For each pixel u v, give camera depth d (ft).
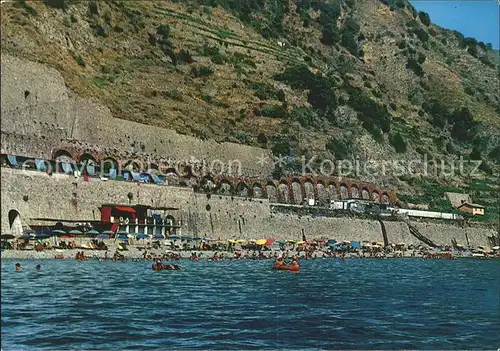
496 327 170.09
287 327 167.94
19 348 139.74
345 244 529.45
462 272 353.31
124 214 403.75
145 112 543.39
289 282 277.03
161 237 417.08
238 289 244.83
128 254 370.53
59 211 371.15
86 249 357.20
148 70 643.45
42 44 469.16
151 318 175.83
